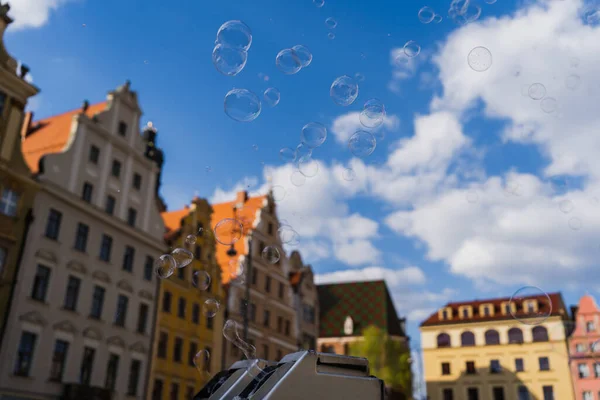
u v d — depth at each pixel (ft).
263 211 118.93
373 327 139.95
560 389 144.46
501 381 151.94
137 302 82.43
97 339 74.02
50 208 70.49
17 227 65.46
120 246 81.30
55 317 68.28
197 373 91.45
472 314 164.86
